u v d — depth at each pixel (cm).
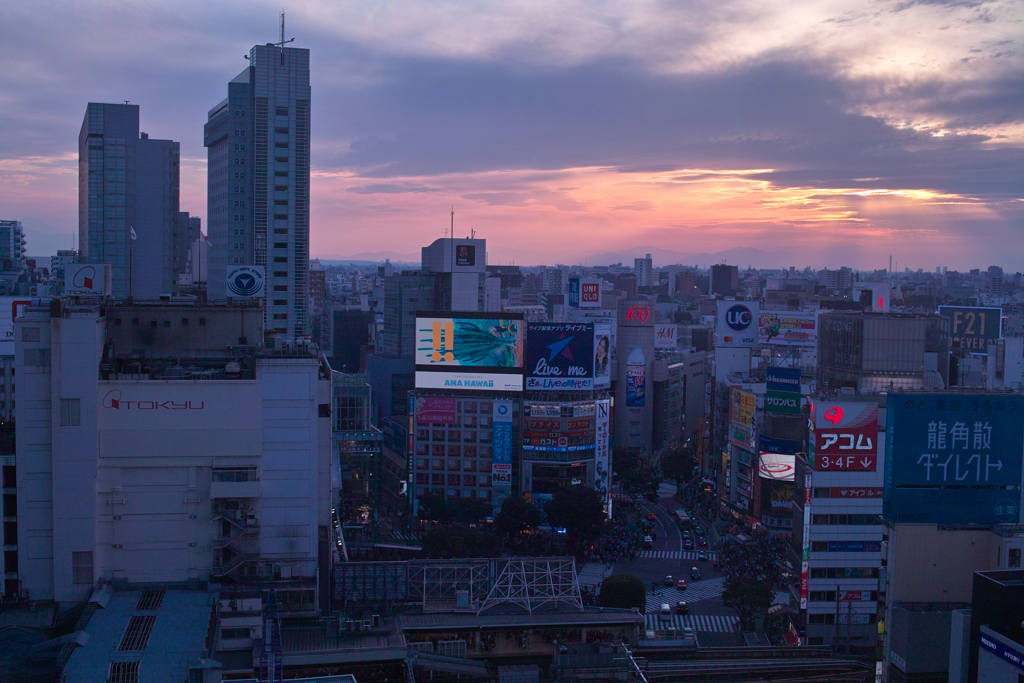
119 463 11756
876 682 13838
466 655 12250
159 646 10262
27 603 11575
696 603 19238
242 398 11975
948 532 13588
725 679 12269
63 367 11556
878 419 17688
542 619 12650
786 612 18212
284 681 9775
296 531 12150
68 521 11644
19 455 11606
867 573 17288
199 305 13588
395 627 12125
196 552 11981
